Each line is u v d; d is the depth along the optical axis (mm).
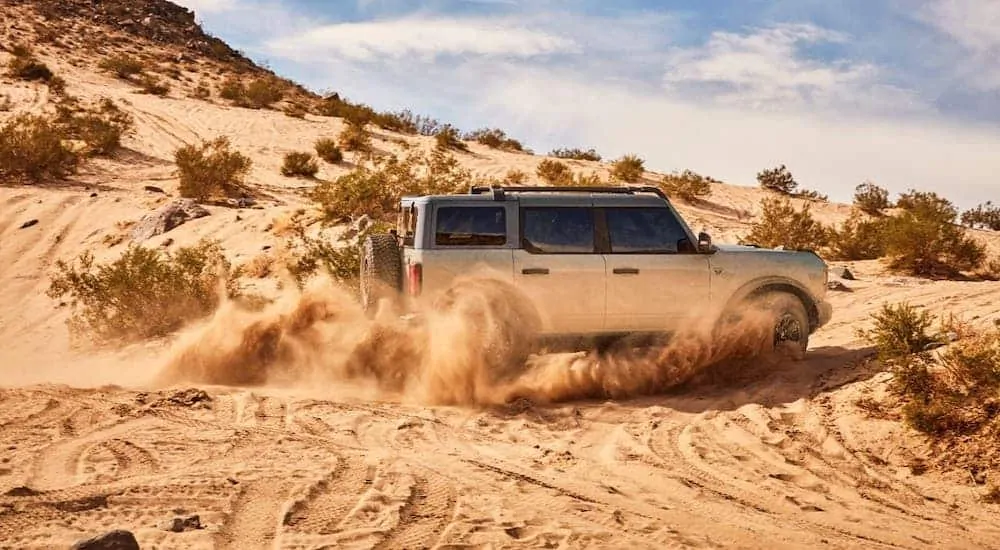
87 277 14258
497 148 41156
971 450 6312
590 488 5812
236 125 39562
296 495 5336
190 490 5371
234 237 18406
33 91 42812
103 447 6434
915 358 7605
